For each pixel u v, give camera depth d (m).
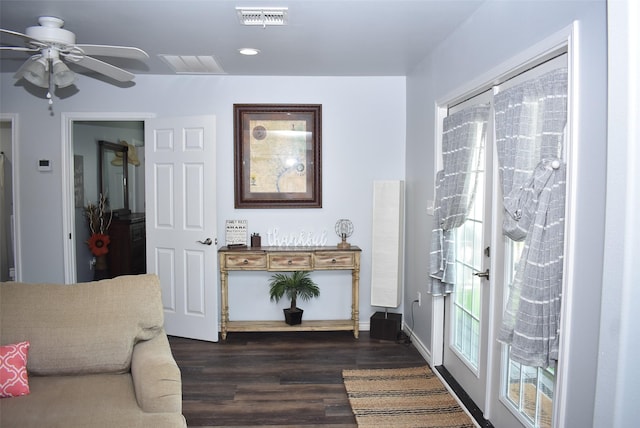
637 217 1.41
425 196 3.93
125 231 6.05
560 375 1.92
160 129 4.49
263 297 4.69
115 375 2.53
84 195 5.87
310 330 4.43
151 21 3.01
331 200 4.66
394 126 4.64
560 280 1.95
